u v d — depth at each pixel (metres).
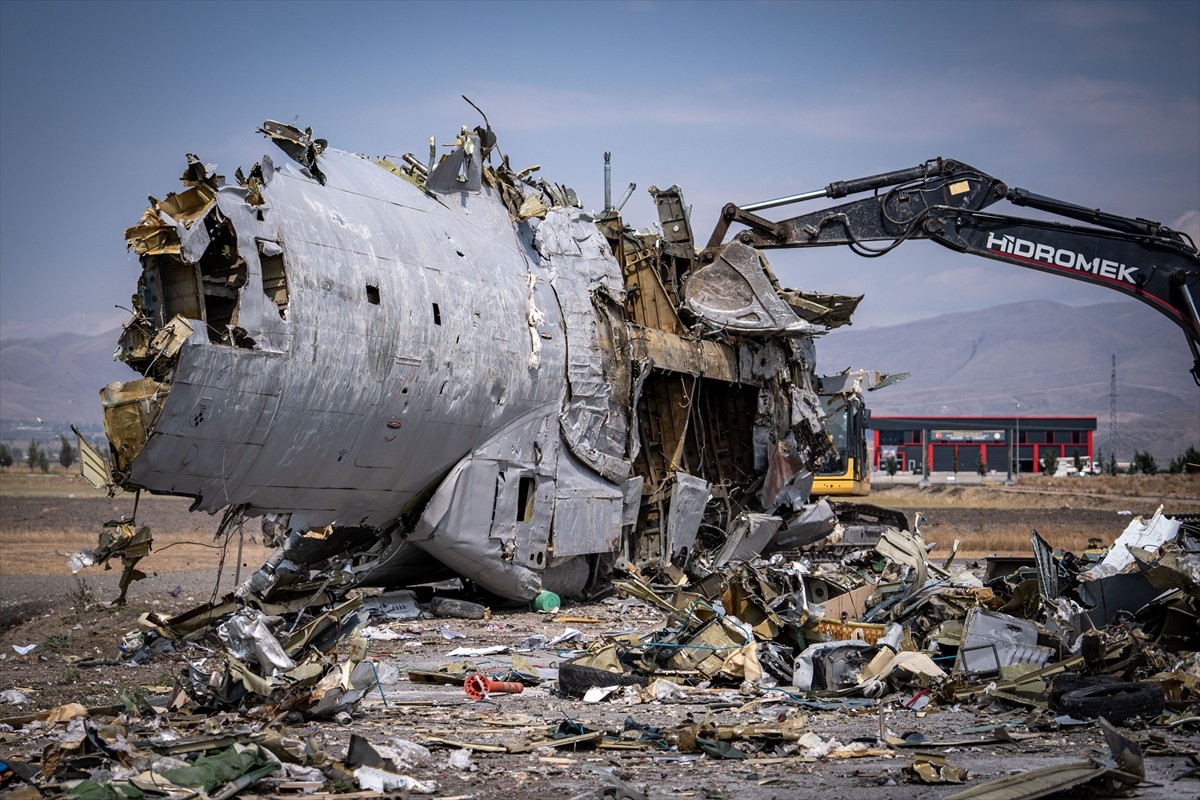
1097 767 8.63
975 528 47.91
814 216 27.86
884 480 110.75
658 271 26.59
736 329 26.66
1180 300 26.05
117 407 14.99
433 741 10.41
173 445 15.40
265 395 16.16
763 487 28.44
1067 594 19.53
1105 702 11.26
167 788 8.35
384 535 20.33
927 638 14.42
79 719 10.66
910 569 17.23
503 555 20.39
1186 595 15.78
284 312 16.41
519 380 20.39
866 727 11.37
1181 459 115.25
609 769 9.55
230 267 16.11
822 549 33.53
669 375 25.95
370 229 18.36
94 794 8.05
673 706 12.61
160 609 21.14
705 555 26.95
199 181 16.00
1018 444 120.38
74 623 19.61
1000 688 12.34
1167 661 14.15
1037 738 10.71
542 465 21.08
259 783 8.74
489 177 22.27
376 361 17.56
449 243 19.95
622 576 24.09
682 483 25.20
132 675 14.73
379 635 17.98
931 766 9.10
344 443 17.61
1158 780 8.85
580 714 12.07
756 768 9.60
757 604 15.79
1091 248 26.47
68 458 120.06
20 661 15.95
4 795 8.17
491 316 19.97
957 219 27.02
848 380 33.16
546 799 8.49
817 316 29.98
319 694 11.61
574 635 17.86
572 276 22.66
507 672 14.55
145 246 15.34
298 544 19.52
